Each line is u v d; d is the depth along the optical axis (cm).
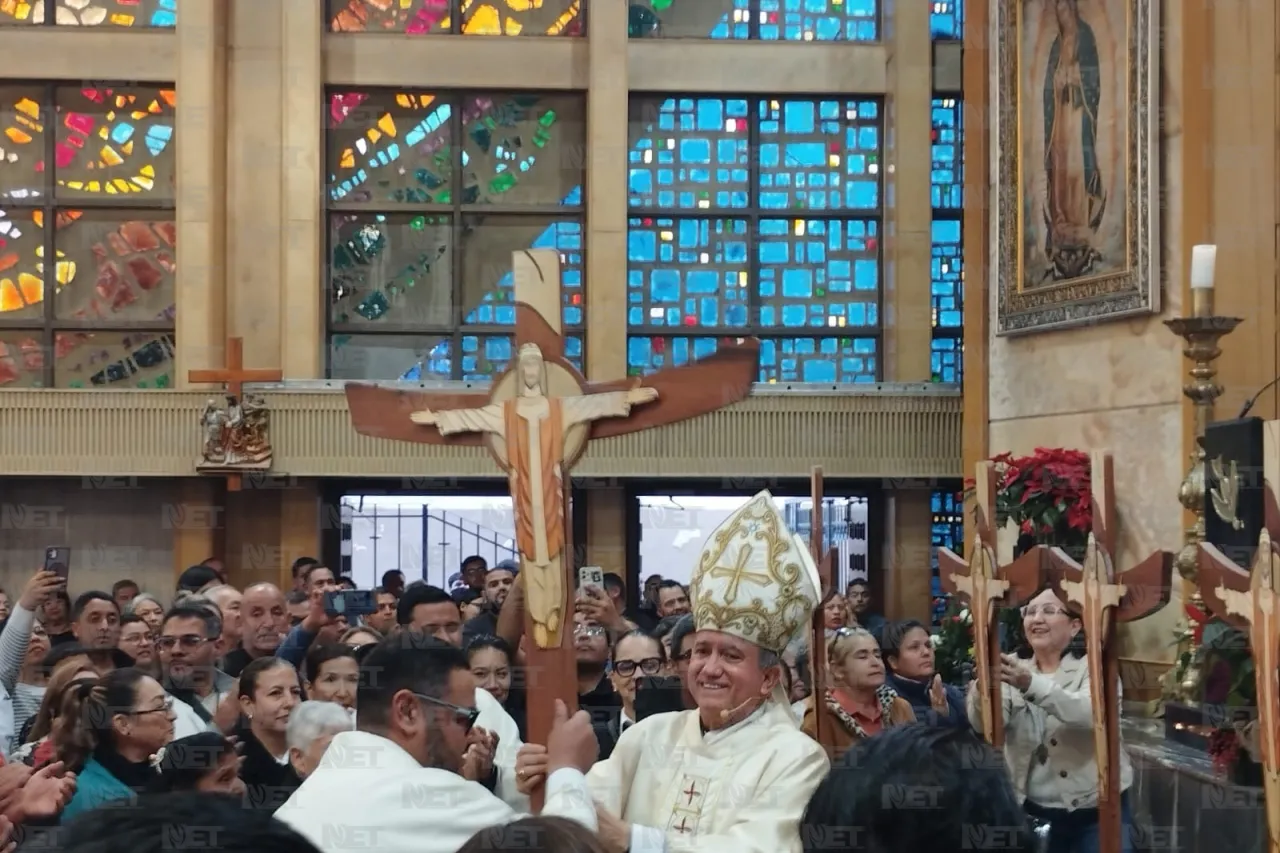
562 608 364
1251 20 814
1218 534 556
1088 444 888
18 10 1159
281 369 1127
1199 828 515
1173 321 652
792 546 332
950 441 1132
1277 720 332
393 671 326
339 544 1152
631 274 1195
